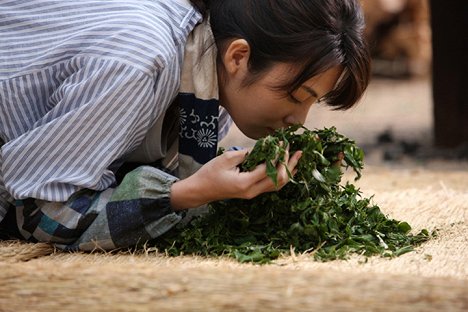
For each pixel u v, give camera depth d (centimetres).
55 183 450
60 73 473
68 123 450
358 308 340
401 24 2039
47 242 457
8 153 457
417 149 1191
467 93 1154
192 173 487
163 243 459
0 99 475
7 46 485
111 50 456
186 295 354
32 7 492
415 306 340
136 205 444
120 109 450
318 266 408
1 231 488
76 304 357
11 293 367
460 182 789
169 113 499
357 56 469
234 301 346
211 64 477
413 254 445
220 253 443
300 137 454
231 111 489
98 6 480
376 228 477
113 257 441
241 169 451
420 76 2080
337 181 471
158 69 455
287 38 455
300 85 461
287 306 343
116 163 474
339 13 466
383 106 1741
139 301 354
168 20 475
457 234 501
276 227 465
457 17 1138
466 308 338
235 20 472
